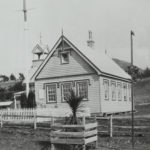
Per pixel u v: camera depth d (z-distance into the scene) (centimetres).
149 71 12344
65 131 1583
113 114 3622
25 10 3138
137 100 8056
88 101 3294
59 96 3434
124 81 4175
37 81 3566
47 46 4944
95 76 3269
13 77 13138
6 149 1569
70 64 3406
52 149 1548
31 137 1852
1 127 2217
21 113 2411
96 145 1619
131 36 1647
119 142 1759
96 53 4034
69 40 3388
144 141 1775
